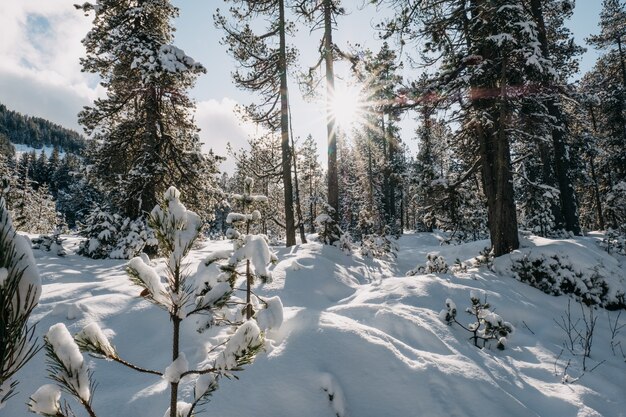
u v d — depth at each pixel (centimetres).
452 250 1552
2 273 117
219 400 324
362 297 723
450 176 1553
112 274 852
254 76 1493
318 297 740
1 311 117
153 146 1397
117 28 1411
